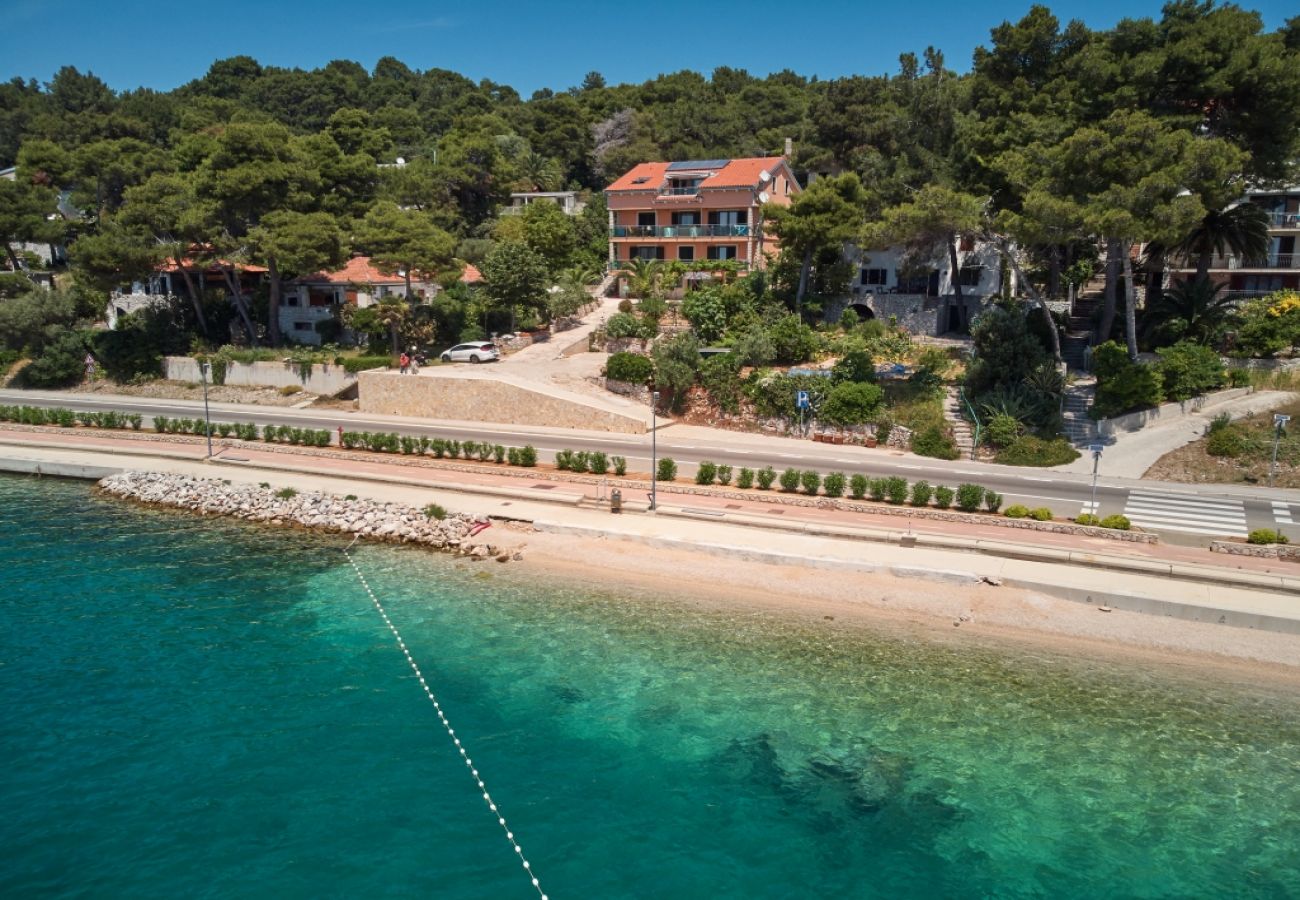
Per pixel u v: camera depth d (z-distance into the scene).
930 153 62.94
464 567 34.12
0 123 127.00
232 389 66.12
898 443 47.28
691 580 32.38
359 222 69.88
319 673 25.92
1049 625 28.17
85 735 22.70
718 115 114.88
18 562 34.84
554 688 25.05
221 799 20.23
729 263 71.44
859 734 22.72
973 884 17.73
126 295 76.56
